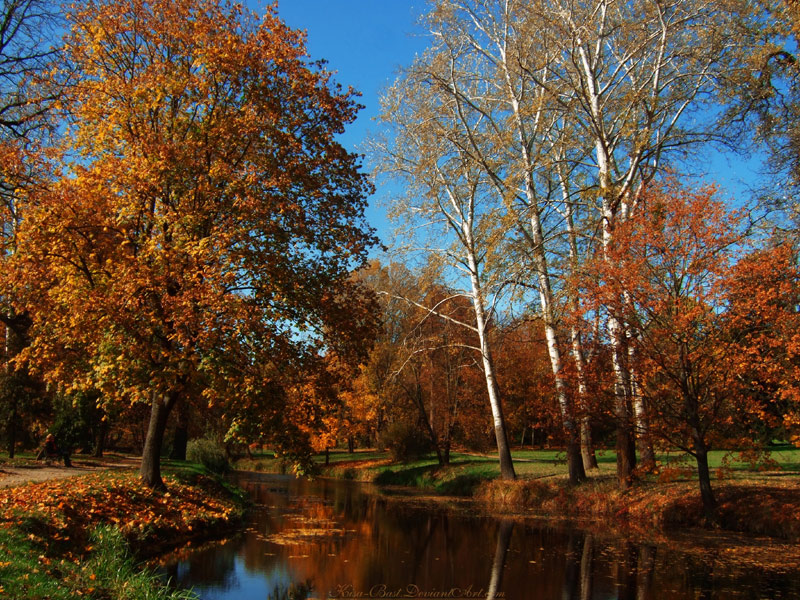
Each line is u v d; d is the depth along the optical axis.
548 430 21.75
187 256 12.27
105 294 12.04
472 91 22.70
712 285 14.13
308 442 12.38
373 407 39.62
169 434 38.75
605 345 16.45
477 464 31.56
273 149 13.72
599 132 18.67
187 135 13.30
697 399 15.21
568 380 18.83
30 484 13.50
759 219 16.55
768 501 14.95
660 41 18.28
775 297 13.48
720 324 14.62
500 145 20.16
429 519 18.62
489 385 24.45
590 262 16.92
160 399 15.45
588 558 12.58
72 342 13.27
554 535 15.60
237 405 11.68
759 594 9.54
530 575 11.11
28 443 30.88
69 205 12.02
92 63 13.60
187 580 10.17
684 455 17.58
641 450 18.89
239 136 13.12
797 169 16.61
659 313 15.17
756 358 14.07
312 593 9.80
